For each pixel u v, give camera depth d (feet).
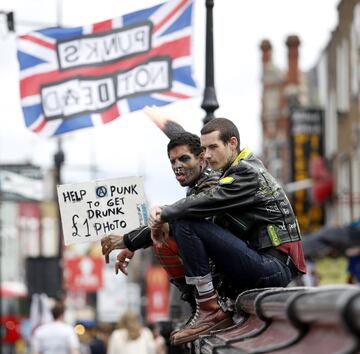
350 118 108.06
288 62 150.20
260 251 21.81
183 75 36.11
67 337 52.11
